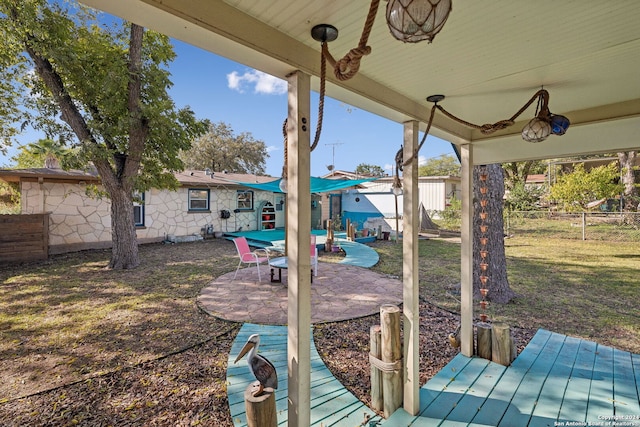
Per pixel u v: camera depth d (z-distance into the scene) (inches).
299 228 67.1
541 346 136.9
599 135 104.5
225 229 512.4
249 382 111.8
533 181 909.8
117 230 292.2
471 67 73.4
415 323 96.1
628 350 137.1
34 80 265.6
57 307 190.7
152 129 274.2
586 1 49.0
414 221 98.2
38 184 342.0
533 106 101.5
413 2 35.2
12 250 311.1
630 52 65.7
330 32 57.9
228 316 175.3
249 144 991.6
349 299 204.7
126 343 143.9
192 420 93.1
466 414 92.8
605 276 266.4
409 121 99.6
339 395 104.6
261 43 56.9
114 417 94.6
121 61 253.1
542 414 92.6
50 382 113.0
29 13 216.4
